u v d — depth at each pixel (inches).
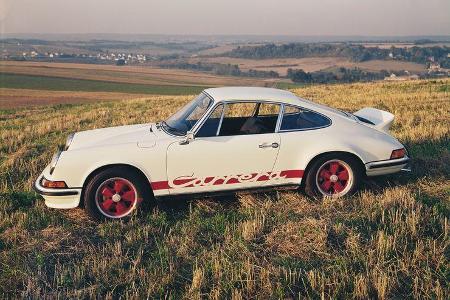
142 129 246.1
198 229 208.5
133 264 180.1
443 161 296.7
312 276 161.5
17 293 162.4
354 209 223.9
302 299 154.4
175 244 195.2
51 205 219.8
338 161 235.6
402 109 576.7
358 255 176.4
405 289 157.8
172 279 167.9
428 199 233.0
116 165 219.1
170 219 224.7
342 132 235.9
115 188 221.3
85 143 231.9
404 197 230.8
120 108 863.7
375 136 241.6
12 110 1075.3
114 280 168.4
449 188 249.8
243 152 224.8
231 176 227.0
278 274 165.8
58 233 209.3
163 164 219.6
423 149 329.7
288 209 227.6
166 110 719.1
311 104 240.1
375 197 238.1
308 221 207.8
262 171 229.3
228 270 169.8
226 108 228.4
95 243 200.7
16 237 204.8
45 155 361.1
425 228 199.5
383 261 171.5
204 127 224.2
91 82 4060.0
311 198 239.9
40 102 2362.2
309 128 233.8
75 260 185.2
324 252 181.2
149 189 224.8
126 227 212.7
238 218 220.8
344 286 157.6
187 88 3786.9
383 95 791.7
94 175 218.2
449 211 217.0
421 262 172.7
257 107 235.8
